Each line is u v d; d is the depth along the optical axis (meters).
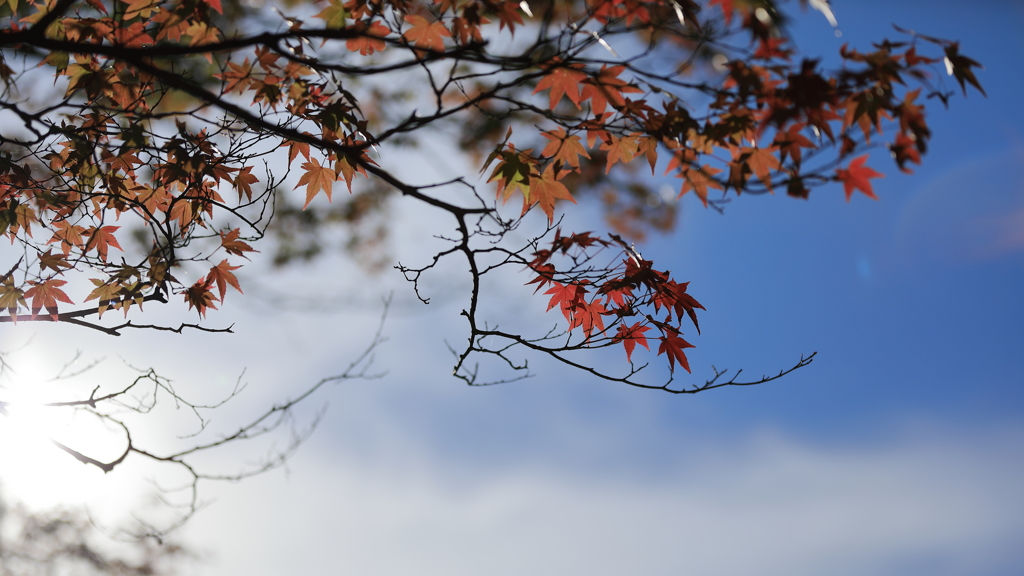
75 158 2.76
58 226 3.16
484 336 2.82
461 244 2.59
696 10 2.02
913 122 2.04
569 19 2.13
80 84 2.59
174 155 2.67
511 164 2.51
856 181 2.25
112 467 2.93
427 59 2.05
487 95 2.18
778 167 2.25
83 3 2.58
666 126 2.27
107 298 3.00
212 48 2.03
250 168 2.93
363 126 2.44
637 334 2.88
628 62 2.10
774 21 1.91
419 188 2.38
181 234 3.10
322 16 2.36
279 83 2.53
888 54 1.94
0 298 2.94
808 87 1.97
